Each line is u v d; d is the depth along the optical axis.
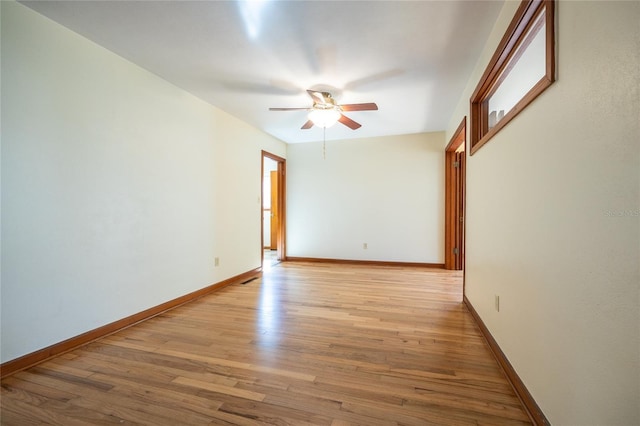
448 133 4.25
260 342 2.09
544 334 1.21
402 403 1.41
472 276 2.62
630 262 0.75
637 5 0.72
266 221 7.57
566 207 1.05
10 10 1.68
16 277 1.72
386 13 1.78
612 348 0.81
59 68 1.92
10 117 1.69
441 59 2.33
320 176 5.28
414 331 2.27
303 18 1.83
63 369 1.73
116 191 2.31
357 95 3.05
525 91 1.78
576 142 0.98
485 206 2.16
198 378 1.63
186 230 3.03
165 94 2.75
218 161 3.52
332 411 1.36
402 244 4.87
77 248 2.04
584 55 0.94
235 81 2.74
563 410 1.06
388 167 4.91
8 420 1.30
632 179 0.74
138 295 2.49
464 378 1.62
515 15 1.49
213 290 3.42
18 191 1.73
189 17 1.83
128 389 1.53
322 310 2.76
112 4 1.71
